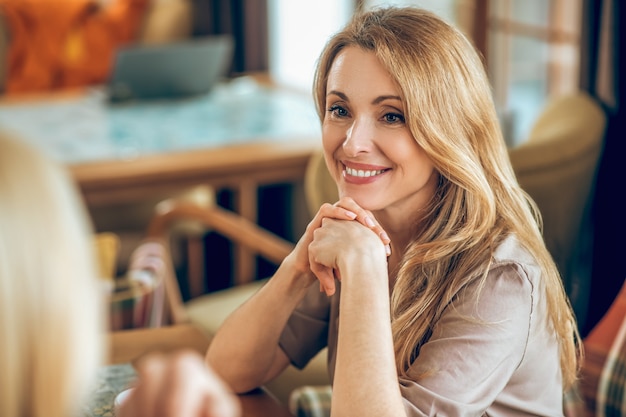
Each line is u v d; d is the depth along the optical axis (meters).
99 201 3.26
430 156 1.56
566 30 3.61
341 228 1.53
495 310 1.49
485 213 1.57
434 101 1.54
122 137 3.62
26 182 0.64
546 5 3.69
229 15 5.70
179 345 1.88
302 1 5.59
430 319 1.55
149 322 2.38
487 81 1.62
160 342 1.88
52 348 0.65
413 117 1.53
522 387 1.58
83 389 0.68
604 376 1.99
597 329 2.04
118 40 6.00
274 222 4.44
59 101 4.24
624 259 3.20
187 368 0.70
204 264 4.56
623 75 3.09
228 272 4.52
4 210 0.63
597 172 3.16
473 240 1.56
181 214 2.82
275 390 2.35
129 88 4.10
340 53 1.61
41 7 5.91
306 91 4.39
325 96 1.68
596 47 3.16
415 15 1.58
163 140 3.58
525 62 3.85
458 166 1.55
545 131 2.95
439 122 1.54
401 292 1.58
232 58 5.77
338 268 1.51
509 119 3.39
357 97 1.57
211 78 4.23
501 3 3.91
